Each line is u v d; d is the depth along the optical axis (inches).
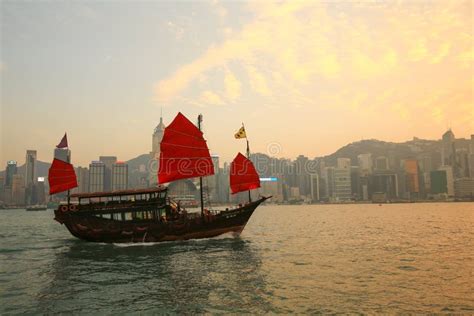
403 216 3976.4
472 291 725.3
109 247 1413.6
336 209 7199.8
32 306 657.6
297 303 653.9
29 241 1768.0
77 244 1572.3
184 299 688.4
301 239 1690.5
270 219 3757.4
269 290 741.3
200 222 1536.7
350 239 1679.4
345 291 728.3
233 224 1584.6
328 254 1206.3
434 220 3174.2
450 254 1194.0
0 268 1018.7
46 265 1063.0
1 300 695.7
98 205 1469.0
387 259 1101.1
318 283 796.0
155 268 987.3
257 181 1676.9
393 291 726.5
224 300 677.9
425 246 1401.3
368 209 6781.5
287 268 966.4
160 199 1502.2
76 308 644.7
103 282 833.5
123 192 1470.2
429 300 666.8
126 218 1517.0
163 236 1481.3
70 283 827.4
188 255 1196.5
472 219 3262.8
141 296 712.4
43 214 6584.6
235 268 971.3
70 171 1551.4
